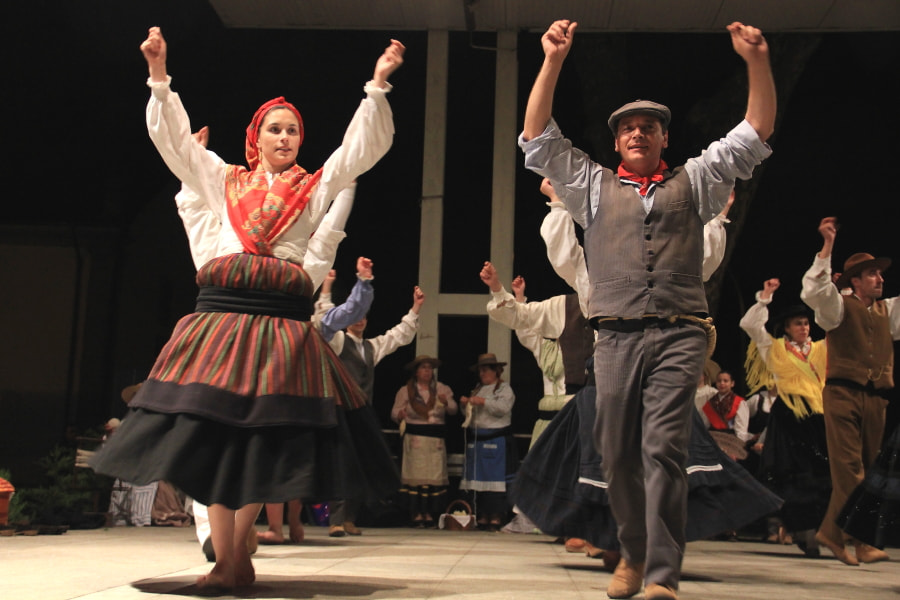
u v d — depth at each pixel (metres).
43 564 2.95
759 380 5.04
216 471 2.04
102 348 10.09
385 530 6.20
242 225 2.34
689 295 2.24
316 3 7.52
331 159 2.49
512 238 7.74
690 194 2.30
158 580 2.49
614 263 2.29
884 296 9.14
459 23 7.82
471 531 6.46
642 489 2.33
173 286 10.55
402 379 9.57
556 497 3.23
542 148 2.33
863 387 4.07
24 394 9.95
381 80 2.43
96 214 10.39
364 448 2.31
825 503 4.55
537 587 2.58
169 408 2.07
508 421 6.77
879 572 3.66
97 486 6.25
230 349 2.15
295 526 4.48
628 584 2.34
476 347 9.39
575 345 3.42
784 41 7.87
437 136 7.90
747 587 2.87
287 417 2.09
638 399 2.23
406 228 9.66
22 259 10.19
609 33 8.00
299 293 2.30
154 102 2.39
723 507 3.10
